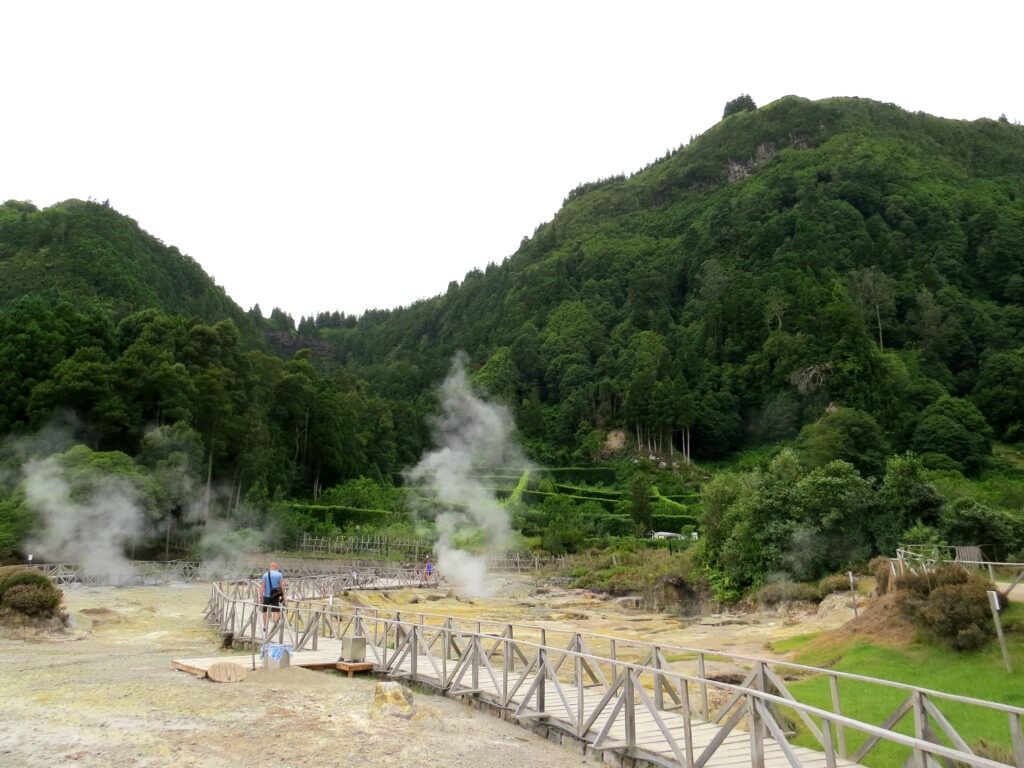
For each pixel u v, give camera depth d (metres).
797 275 135.75
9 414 53.34
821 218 158.88
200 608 31.33
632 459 112.69
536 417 130.25
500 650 21.81
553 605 40.25
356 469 91.94
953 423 86.69
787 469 39.28
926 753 6.69
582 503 86.56
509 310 186.62
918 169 185.75
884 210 164.12
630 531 71.94
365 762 9.51
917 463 35.25
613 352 152.88
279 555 55.66
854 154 196.88
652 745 10.34
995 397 100.56
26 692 12.88
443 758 9.95
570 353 153.88
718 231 181.12
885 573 24.53
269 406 82.56
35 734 10.04
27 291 104.25
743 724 11.50
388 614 30.58
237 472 62.34
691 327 147.62
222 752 9.54
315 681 14.55
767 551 34.19
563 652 11.89
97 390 53.38
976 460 83.88
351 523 68.56
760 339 124.00
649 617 33.78
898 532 33.47
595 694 14.05
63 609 24.14
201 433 58.75
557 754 10.80
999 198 177.50
